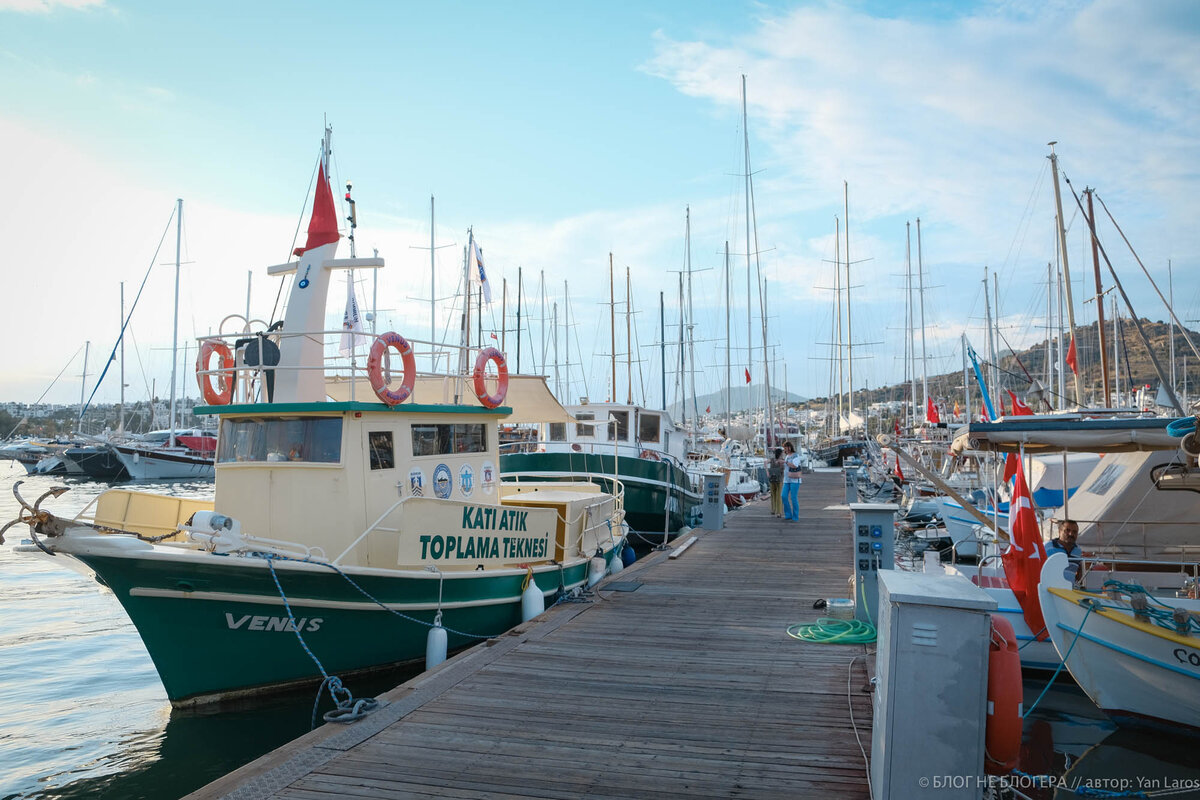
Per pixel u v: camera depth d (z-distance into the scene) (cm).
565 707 653
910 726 413
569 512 1191
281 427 943
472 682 720
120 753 764
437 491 1017
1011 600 855
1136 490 1002
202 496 3712
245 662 820
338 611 845
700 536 1753
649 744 574
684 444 2555
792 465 2039
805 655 804
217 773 723
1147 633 681
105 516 954
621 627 924
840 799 483
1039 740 705
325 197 1015
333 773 526
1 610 1427
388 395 932
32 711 888
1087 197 2338
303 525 910
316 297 992
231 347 1036
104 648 1166
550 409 1531
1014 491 892
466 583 956
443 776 521
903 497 2747
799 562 1399
